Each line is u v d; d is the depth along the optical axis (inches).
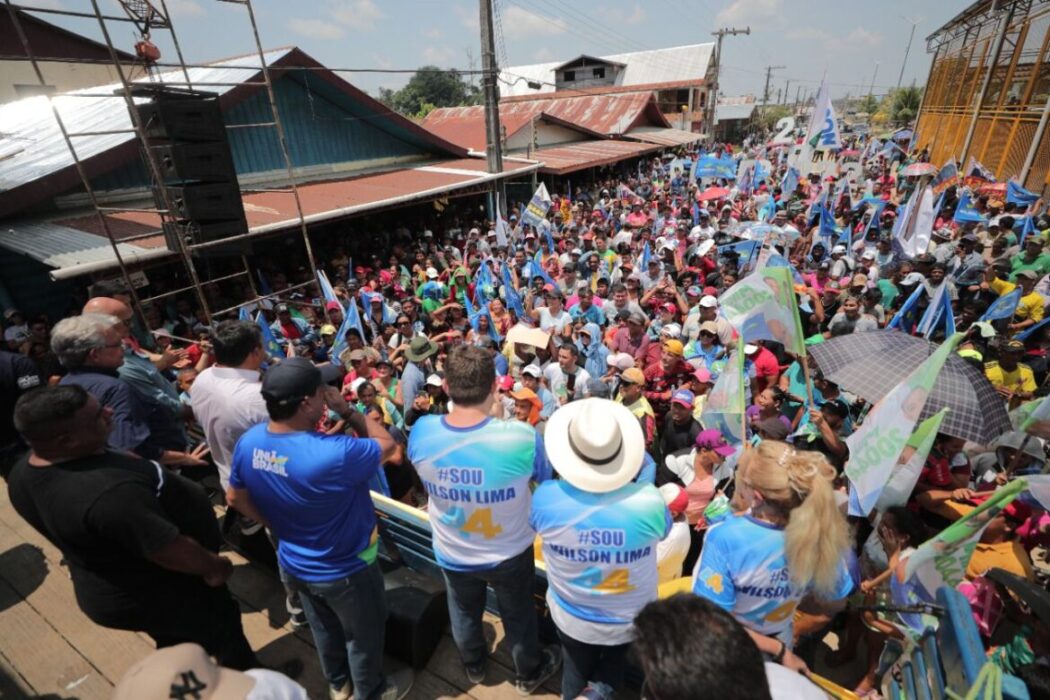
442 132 1112.8
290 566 97.3
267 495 92.7
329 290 337.7
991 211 526.3
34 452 85.9
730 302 193.9
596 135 1198.9
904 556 114.4
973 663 63.6
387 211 661.3
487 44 617.3
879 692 120.9
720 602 84.4
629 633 88.4
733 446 150.9
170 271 433.7
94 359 120.0
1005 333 290.2
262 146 551.8
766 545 80.7
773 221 546.6
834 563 78.7
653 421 201.5
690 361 270.1
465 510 95.7
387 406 239.9
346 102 601.6
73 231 348.8
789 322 181.6
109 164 378.9
